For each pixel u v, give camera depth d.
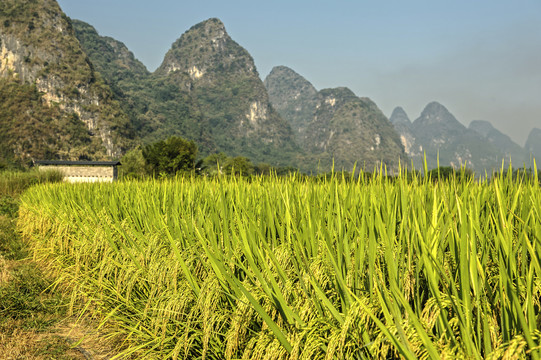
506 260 2.38
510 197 3.96
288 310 2.83
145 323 4.43
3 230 13.86
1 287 6.88
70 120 173.88
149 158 52.69
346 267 3.10
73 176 48.41
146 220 6.07
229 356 3.10
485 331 2.08
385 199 3.70
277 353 2.69
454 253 2.77
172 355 3.48
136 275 4.80
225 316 3.52
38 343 5.20
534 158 3.58
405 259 2.99
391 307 2.32
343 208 3.71
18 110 160.75
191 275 3.81
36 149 155.12
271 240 4.25
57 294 6.91
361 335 2.50
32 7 193.88
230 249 4.02
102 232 6.49
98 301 5.41
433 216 2.98
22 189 33.34
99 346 5.14
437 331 2.39
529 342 1.76
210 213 5.06
